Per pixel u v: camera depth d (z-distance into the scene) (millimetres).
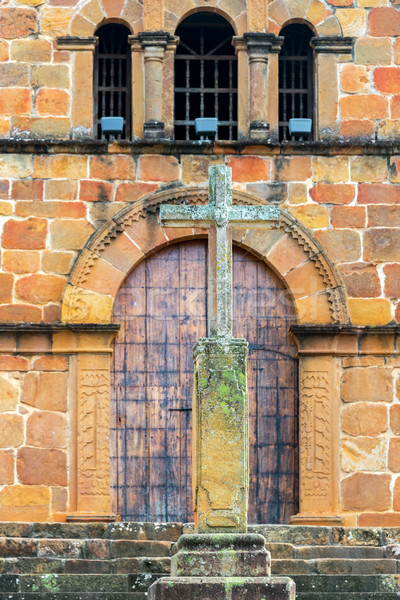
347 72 24531
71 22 24453
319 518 23328
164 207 18688
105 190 24109
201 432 17562
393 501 23500
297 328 23766
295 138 24781
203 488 17438
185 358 24016
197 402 17719
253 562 16969
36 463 23422
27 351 23641
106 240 23984
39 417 23531
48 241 23953
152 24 24438
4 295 23812
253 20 24531
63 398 23609
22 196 24047
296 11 24625
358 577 19172
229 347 17781
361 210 24203
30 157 24141
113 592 18656
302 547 20562
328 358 23797
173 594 16672
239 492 17469
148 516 23641
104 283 23922
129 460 23750
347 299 23984
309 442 23625
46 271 23906
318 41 24547
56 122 24266
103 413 23578
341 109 24484
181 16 24516
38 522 22172
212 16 25531
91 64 24406
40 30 24438
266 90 24438
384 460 23609
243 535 17109
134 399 23875
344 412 23688
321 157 24297
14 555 20266
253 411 23938
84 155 24172
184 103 27281
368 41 24609
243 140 24172
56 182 24109
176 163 24250
